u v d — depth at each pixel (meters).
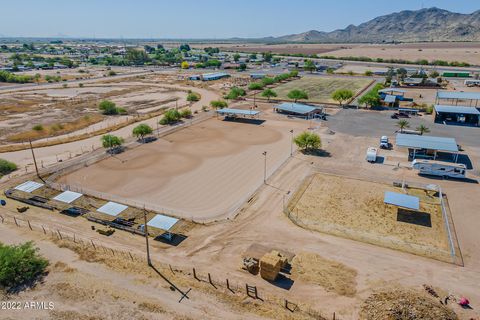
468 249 42.41
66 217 50.84
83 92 159.25
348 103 125.56
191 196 57.41
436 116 100.50
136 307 32.97
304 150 78.06
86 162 71.56
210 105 125.56
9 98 143.25
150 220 45.91
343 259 40.34
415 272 38.12
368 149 73.69
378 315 31.48
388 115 108.12
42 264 38.41
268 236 45.25
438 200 54.78
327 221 49.19
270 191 58.59
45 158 75.06
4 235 45.31
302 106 112.19
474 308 33.00
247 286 34.91
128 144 83.06
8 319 31.31
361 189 59.06
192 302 33.69
